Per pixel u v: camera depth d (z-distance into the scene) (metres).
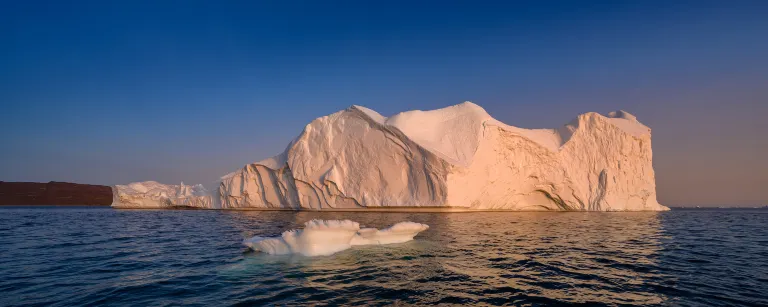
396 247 10.59
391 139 32.19
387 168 31.97
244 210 41.44
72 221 24.53
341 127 35.72
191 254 10.07
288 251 9.55
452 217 24.77
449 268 8.08
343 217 25.08
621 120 38.91
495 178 32.03
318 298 6.03
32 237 14.48
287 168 37.75
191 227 18.80
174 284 6.89
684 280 7.27
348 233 9.84
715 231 17.12
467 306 5.69
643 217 27.47
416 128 32.66
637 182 36.66
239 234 15.17
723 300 6.04
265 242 9.79
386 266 8.21
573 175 35.34
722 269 8.27
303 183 35.97
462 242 11.87
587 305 5.78
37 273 7.84
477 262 8.73
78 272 7.93
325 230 9.27
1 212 42.84
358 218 23.81
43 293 6.32
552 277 7.44
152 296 6.15
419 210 30.22
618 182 35.75
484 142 31.23
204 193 48.31
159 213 36.41
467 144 31.20
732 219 28.81
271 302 5.83
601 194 35.12
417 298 6.05
